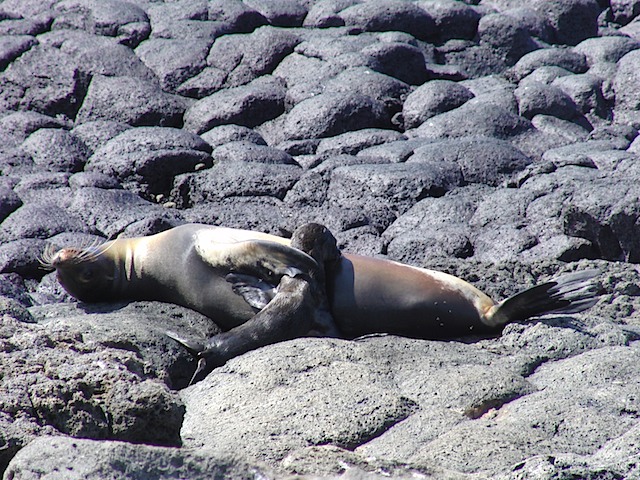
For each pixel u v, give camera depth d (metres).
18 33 60.38
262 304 24.33
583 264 34.09
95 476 12.27
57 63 57.16
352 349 21.58
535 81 56.00
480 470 16.25
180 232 26.50
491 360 21.91
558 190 40.41
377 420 18.48
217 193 46.12
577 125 52.66
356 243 41.00
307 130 51.47
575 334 23.06
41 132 50.25
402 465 13.54
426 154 47.03
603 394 19.11
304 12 63.75
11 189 44.19
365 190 44.22
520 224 39.84
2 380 17.30
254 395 19.73
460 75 59.59
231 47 58.88
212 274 25.52
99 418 16.50
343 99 52.19
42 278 38.34
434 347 22.53
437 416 18.55
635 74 54.59
